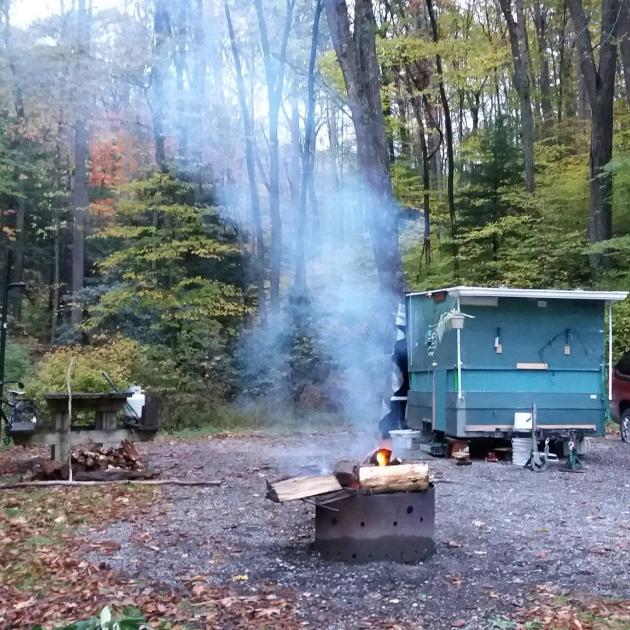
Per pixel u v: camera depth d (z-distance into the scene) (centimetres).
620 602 405
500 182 1975
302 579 452
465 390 962
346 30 1209
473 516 624
